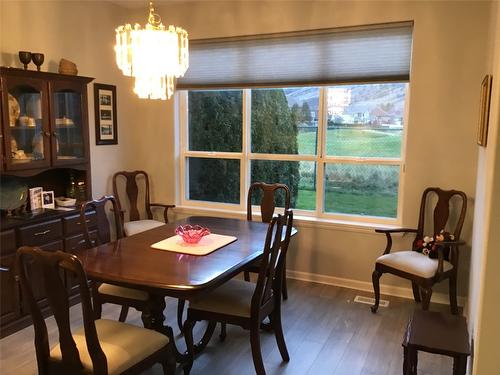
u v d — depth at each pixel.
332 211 4.13
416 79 3.51
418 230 3.54
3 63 3.32
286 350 2.72
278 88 4.16
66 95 3.58
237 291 2.57
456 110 3.43
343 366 2.67
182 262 2.32
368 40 3.65
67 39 3.86
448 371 2.62
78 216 3.56
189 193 4.75
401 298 3.71
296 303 3.59
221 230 3.05
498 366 1.77
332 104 3.99
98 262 2.32
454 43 3.37
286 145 4.23
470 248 3.48
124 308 3.02
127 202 4.69
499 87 1.66
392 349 2.87
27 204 3.44
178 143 4.66
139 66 2.49
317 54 3.85
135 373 1.99
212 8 4.20
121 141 4.55
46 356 1.96
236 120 4.41
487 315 1.77
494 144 1.71
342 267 3.97
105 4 4.24
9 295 3.03
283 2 3.90
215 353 2.82
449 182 3.52
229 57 4.21
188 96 4.61
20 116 3.22
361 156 3.95
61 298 1.76
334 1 3.71
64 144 3.57
